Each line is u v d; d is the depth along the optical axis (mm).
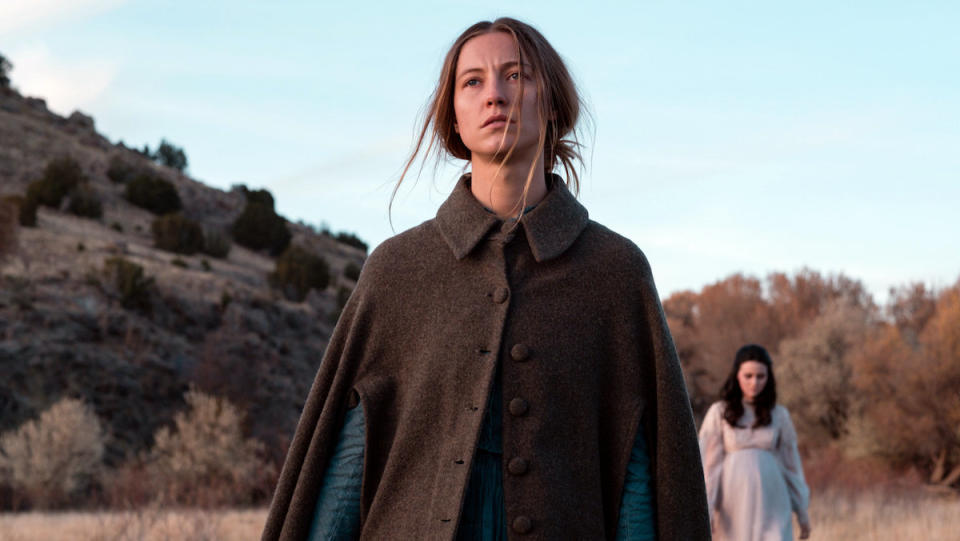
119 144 87625
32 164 70188
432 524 1627
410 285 1774
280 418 36781
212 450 22438
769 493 6062
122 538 10539
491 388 1658
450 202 1813
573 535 1637
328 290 62156
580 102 1911
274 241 72500
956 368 27469
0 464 23500
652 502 1747
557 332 1700
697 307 50562
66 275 41500
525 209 1794
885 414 27938
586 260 1751
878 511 13883
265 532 1821
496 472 1668
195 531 10258
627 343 1737
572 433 1685
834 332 34938
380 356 1788
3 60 91000
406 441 1709
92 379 35031
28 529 12648
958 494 23672
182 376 37781
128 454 29516
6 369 33625
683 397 1754
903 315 45562
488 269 1732
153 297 42656
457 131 1939
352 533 1771
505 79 1780
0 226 42781
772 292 49281
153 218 69562
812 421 32438
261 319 46250
